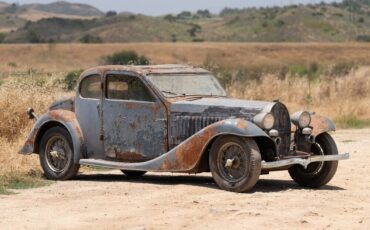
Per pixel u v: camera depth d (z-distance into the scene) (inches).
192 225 378.9
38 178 539.8
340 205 434.6
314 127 503.8
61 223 385.4
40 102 714.8
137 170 527.8
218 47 4212.6
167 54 3998.5
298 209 419.2
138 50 4045.3
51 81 765.3
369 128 949.8
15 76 796.6
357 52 4190.5
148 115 513.7
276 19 7057.1
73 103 553.9
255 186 514.0
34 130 554.6
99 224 382.9
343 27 6958.7
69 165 538.3
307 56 4101.9
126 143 522.9
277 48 4276.6
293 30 6747.1
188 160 487.5
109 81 531.5
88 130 539.5
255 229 371.2
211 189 485.4
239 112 485.4
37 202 442.9
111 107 527.8
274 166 470.6
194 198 452.1
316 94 1159.0
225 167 479.5
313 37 6633.9
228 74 1291.8
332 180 541.3
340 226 380.8
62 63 3585.1
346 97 1156.5
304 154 494.9
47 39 6437.0
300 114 497.7
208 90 532.7
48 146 551.5
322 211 417.1
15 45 3949.3
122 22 6845.5
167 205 430.0
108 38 6402.6
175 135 503.5
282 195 466.0
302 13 7175.2
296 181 516.1
